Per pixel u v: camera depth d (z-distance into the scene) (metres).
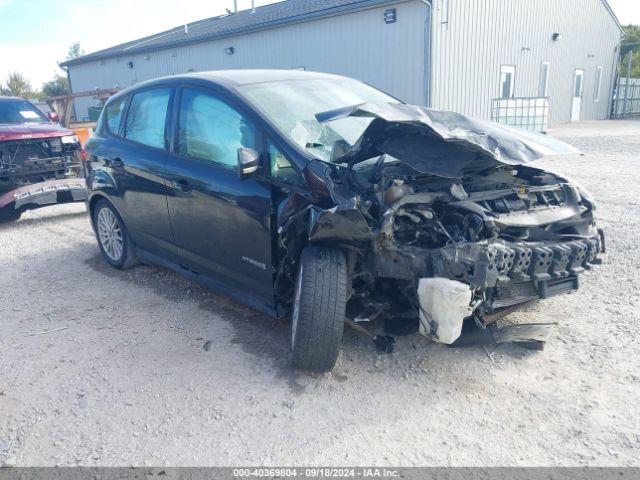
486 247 3.07
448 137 3.12
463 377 3.36
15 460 2.80
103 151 5.32
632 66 37.62
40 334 4.22
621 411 2.96
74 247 6.67
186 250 4.46
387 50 16.95
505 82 20.28
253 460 2.72
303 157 3.39
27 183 8.10
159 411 3.15
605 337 3.75
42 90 59.56
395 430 2.90
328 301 3.16
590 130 19.95
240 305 4.59
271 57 20.69
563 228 3.69
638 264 5.08
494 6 18.53
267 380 3.42
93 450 2.85
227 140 3.94
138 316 4.48
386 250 3.16
